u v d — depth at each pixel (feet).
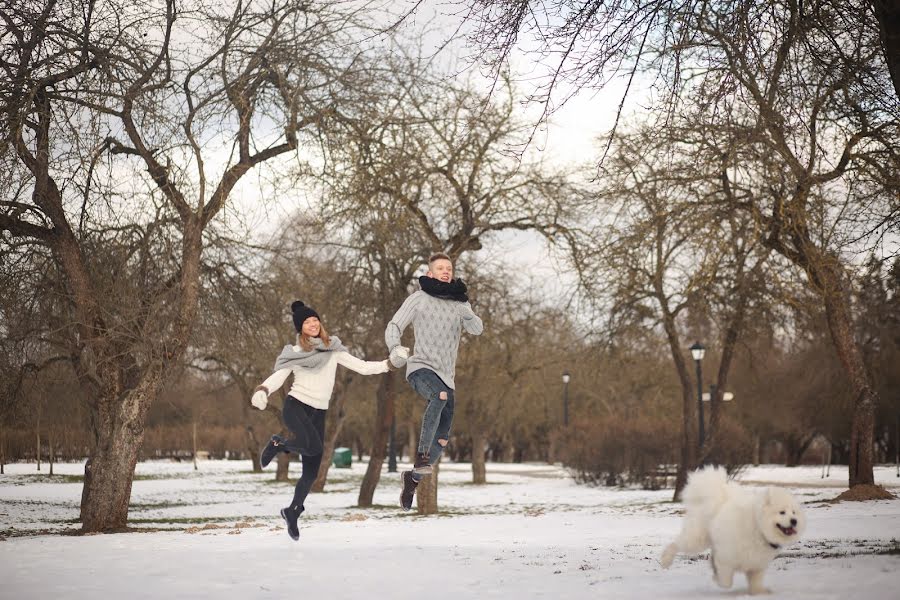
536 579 29.01
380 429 90.94
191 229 62.90
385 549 42.37
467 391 128.67
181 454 237.45
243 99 60.34
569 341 123.85
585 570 31.42
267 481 141.18
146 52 59.36
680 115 48.19
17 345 68.49
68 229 62.13
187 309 62.85
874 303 83.82
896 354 141.08
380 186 73.00
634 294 90.22
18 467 172.55
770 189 69.97
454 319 26.66
